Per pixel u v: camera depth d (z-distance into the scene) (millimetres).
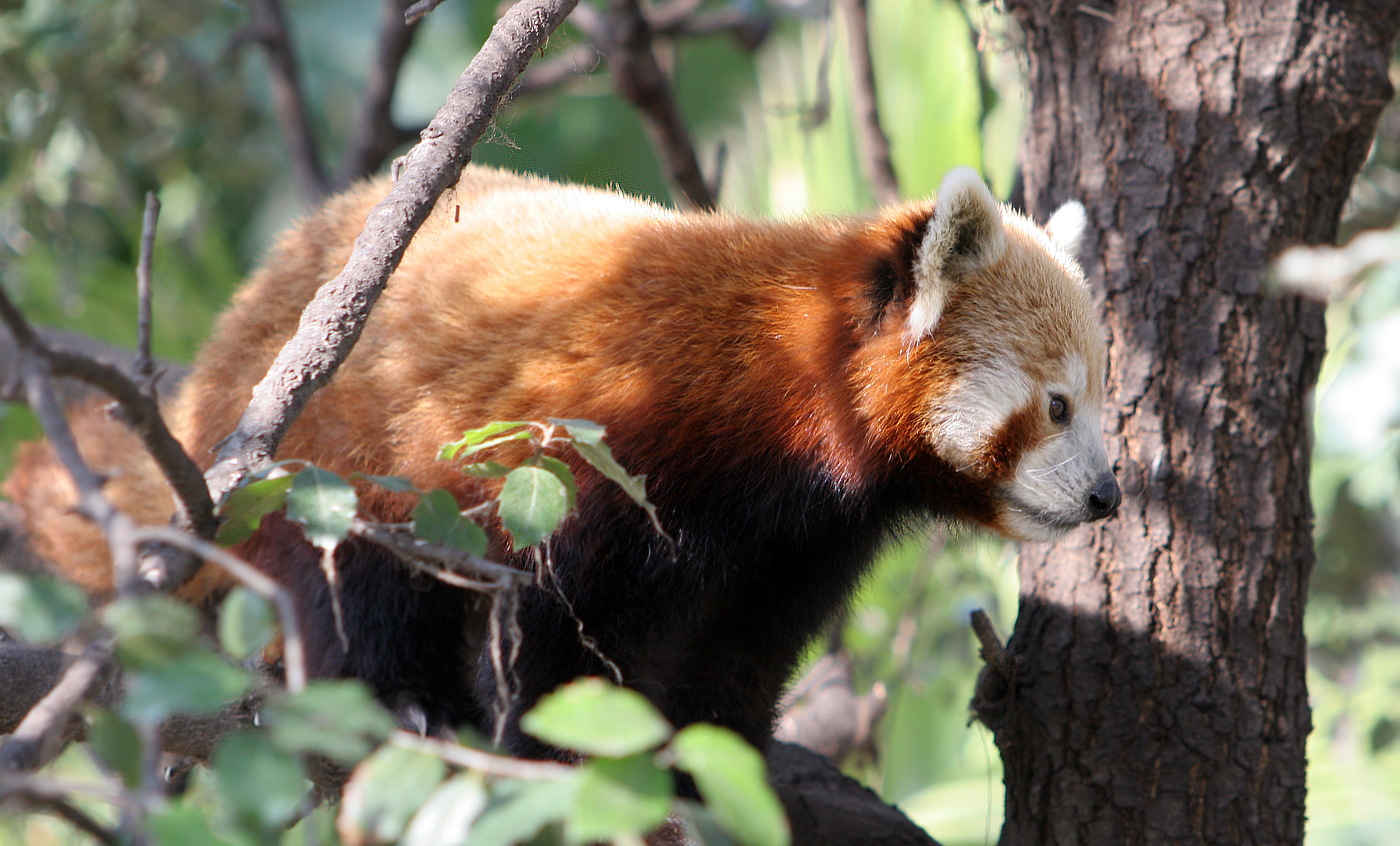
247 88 13539
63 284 10812
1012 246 6578
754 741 7070
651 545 6031
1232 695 6414
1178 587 6500
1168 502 6566
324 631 6152
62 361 2844
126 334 10852
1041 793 6594
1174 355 6645
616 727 2512
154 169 12117
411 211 4230
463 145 4383
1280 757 6445
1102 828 6414
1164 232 6691
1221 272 6617
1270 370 6609
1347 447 7285
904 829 7336
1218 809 6324
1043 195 7242
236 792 2430
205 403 6453
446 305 6164
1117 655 6512
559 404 5918
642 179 19297
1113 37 6879
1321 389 9062
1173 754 6371
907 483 6762
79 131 11234
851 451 6363
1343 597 12461
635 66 9641
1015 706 6695
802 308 6281
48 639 2574
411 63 21984
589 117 19594
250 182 12867
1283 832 6387
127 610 2488
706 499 6160
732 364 6176
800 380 6246
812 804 7316
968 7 9289
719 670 6898
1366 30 6746
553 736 2504
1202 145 6664
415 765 2641
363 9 22391
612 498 5941
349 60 21922
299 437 6137
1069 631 6621
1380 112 6773
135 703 2393
